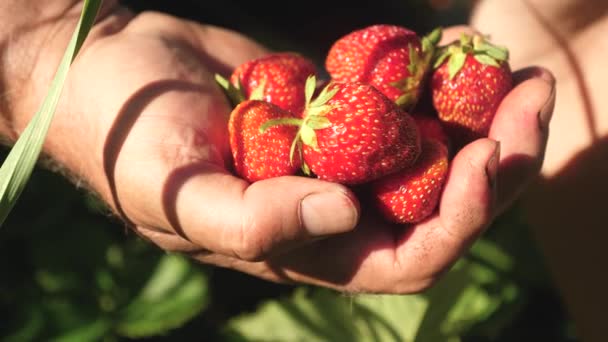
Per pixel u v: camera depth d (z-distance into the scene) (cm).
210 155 38
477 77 40
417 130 37
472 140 41
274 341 53
